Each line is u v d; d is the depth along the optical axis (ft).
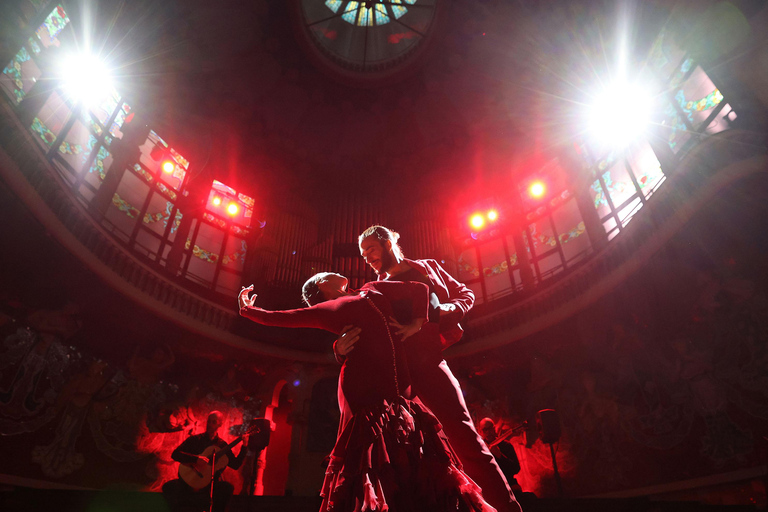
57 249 28.32
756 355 24.77
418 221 51.19
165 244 39.06
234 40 44.39
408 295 4.51
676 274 29.84
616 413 32.63
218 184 47.14
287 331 40.50
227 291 41.86
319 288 5.07
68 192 29.12
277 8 44.34
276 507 13.94
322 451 39.19
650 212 30.83
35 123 28.63
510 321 39.88
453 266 47.29
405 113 51.78
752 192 24.58
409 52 49.14
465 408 4.45
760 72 24.21
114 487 30.17
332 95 50.44
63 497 11.50
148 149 40.91
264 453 37.04
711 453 26.48
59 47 31.96
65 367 29.68
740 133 24.91
